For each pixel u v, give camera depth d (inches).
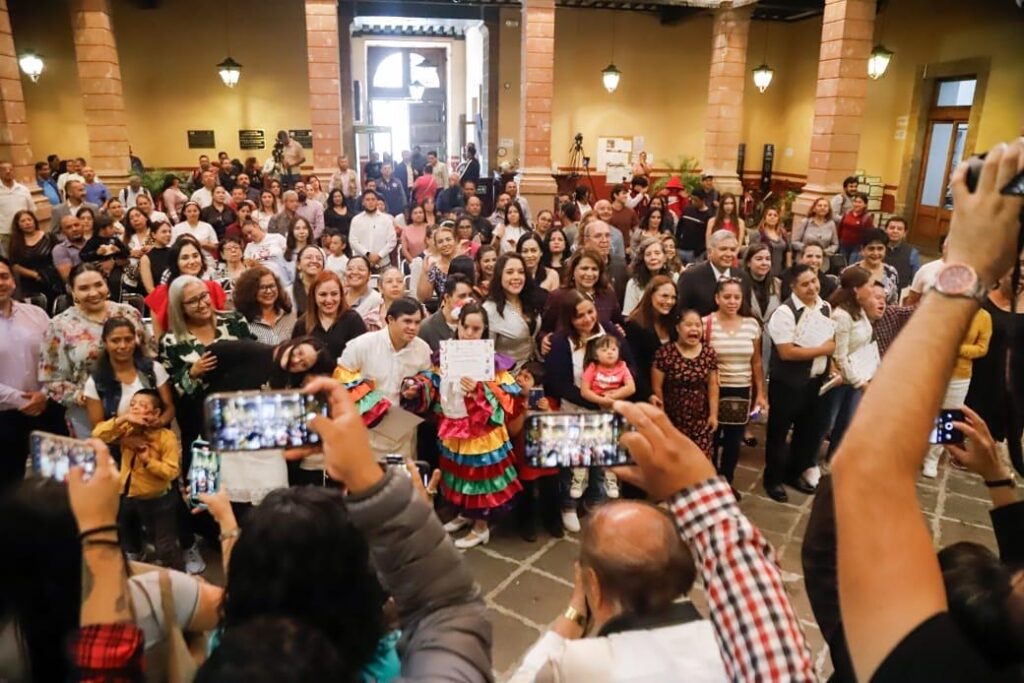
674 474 42.5
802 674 37.0
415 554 45.7
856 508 29.5
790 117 652.1
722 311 174.9
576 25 612.4
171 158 598.5
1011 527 60.2
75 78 562.6
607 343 161.2
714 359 169.2
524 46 458.6
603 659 51.0
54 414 159.9
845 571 29.7
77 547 45.0
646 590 54.0
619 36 621.6
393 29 768.9
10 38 337.4
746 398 174.7
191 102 593.6
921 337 30.3
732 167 521.7
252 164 541.0
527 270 187.0
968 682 27.0
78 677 41.1
